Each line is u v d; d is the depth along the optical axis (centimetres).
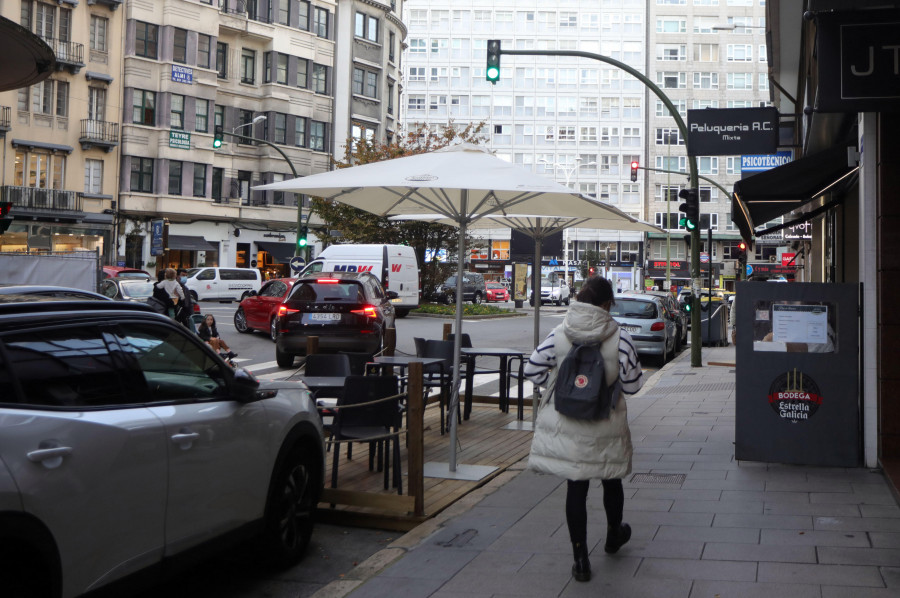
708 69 8406
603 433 522
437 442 998
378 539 660
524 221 1150
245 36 5419
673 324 2261
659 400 1359
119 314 459
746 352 834
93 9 4650
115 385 433
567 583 523
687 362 2064
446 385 1105
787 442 826
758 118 1310
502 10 8638
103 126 4722
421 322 3212
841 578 519
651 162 8444
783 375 826
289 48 5597
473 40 8669
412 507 680
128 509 418
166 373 475
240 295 4494
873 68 737
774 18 1697
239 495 514
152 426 439
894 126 785
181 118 5050
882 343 803
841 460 816
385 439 758
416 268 3384
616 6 8512
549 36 8588
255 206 5481
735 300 841
